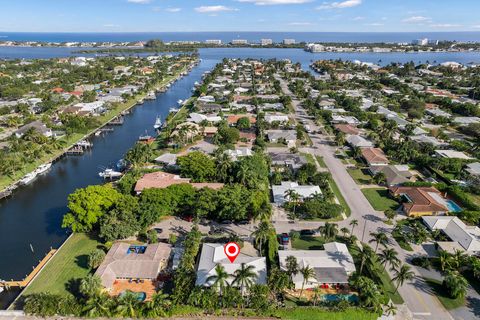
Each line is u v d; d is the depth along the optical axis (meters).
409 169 156.75
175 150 175.50
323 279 83.81
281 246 100.25
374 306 75.50
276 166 153.00
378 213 119.38
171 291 83.62
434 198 122.75
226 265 85.38
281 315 76.56
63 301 77.44
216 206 109.75
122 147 187.12
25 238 109.75
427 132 198.38
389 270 91.31
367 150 166.00
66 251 98.94
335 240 103.88
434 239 105.19
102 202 106.50
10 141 177.62
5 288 87.81
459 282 81.19
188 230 108.19
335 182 142.38
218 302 77.19
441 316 77.19
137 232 104.44
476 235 102.38
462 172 144.38
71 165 165.50
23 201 133.12
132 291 83.88
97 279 78.44
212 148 177.88
